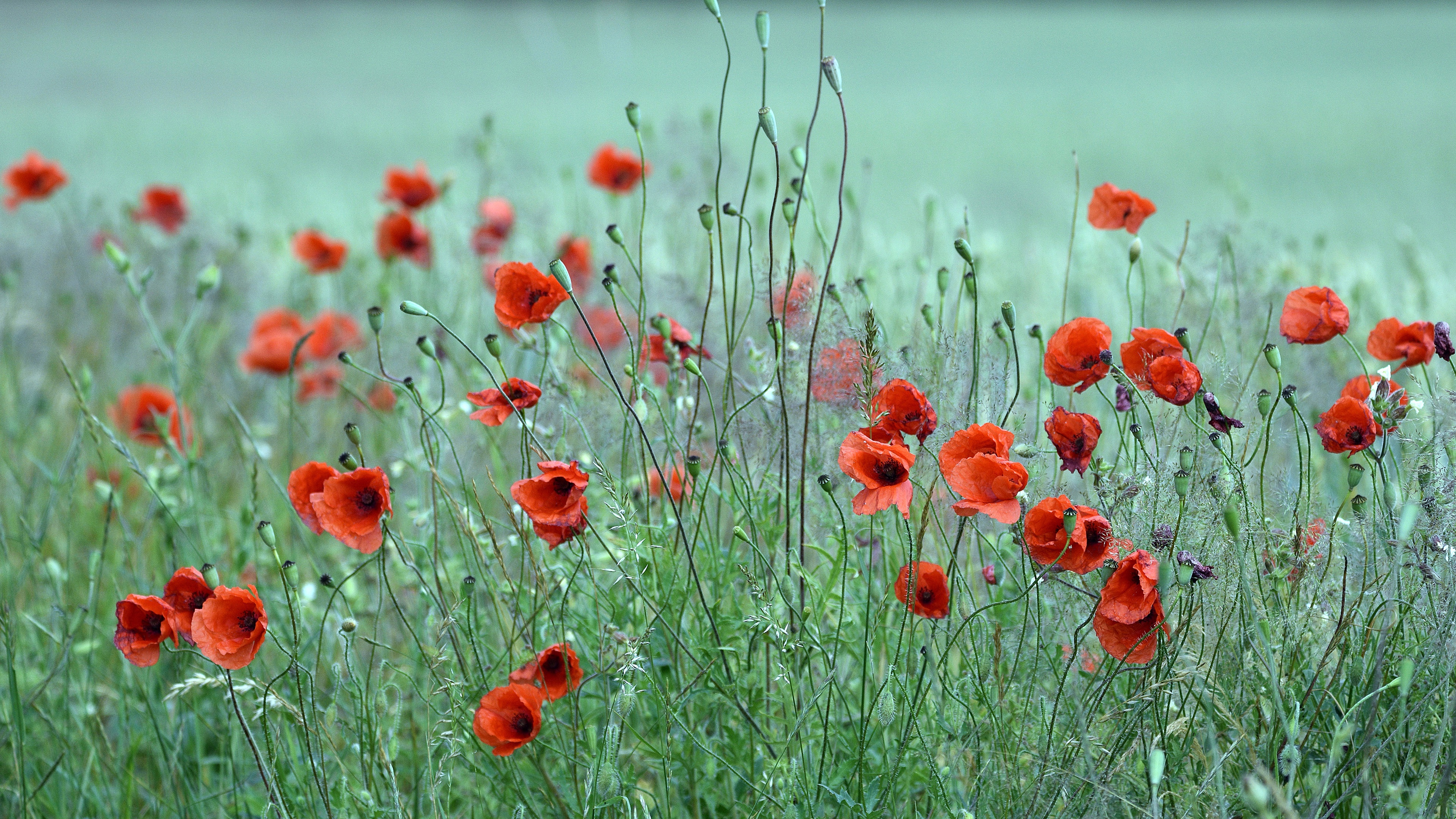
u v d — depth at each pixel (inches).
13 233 257.9
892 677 173.9
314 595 188.4
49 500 190.7
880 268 211.2
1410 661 170.7
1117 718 174.7
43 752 186.9
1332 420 174.4
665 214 236.4
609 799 173.9
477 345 215.8
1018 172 586.2
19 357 229.5
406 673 178.7
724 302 179.5
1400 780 173.0
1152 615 172.4
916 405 175.5
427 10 2071.9
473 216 229.0
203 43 1640.0
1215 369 182.5
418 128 753.6
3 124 795.4
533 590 182.2
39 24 1782.7
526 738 174.2
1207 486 175.2
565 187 320.2
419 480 187.8
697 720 180.1
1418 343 179.3
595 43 1616.6
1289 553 175.2
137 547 192.5
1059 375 176.4
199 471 197.6
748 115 768.9
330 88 1154.0
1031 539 172.4
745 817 177.5
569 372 188.2
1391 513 174.2
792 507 182.4
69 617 189.0
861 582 180.9
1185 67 1186.6
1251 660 174.7
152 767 187.5
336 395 211.8
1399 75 1013.8
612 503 176.6
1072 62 1301.7
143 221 256.5
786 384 181.6
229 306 244.7
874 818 174.6
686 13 2006.6
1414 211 434.3
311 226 329.7
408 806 180.2
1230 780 174.9
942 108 876.0
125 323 241.0
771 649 179.8
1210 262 197.9
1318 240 210.8
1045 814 173.3
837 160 604.4
